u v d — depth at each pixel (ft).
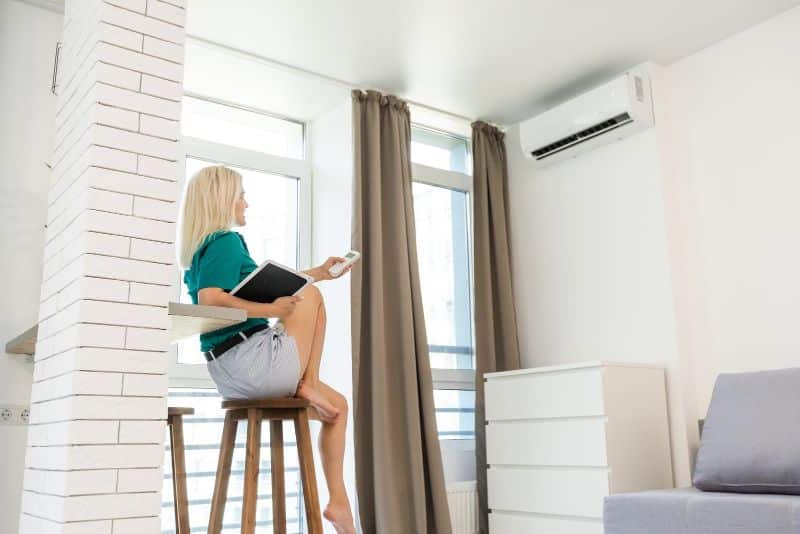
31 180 10.25
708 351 11.90
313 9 11.06
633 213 12.80
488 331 13.91
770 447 8.85
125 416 5.91
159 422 6.06
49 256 7.04
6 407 9.52
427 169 14.92
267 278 7.45
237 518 11.82
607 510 9.07
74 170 6.59
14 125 10.28
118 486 5.77
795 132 11.19
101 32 6.39
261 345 7.80
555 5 11.12
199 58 12.21
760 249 11.43
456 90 13.76
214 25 11.41
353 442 12.03
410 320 12.66
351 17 11.29
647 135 12.73
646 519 8.68
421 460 12.07
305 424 7.75
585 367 11.23
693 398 11.89
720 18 11.62
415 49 12.26
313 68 12.78
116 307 6.03
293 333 8.09
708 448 9.46
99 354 5.89
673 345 11.94
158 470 5.98
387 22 11.44
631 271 12.71
